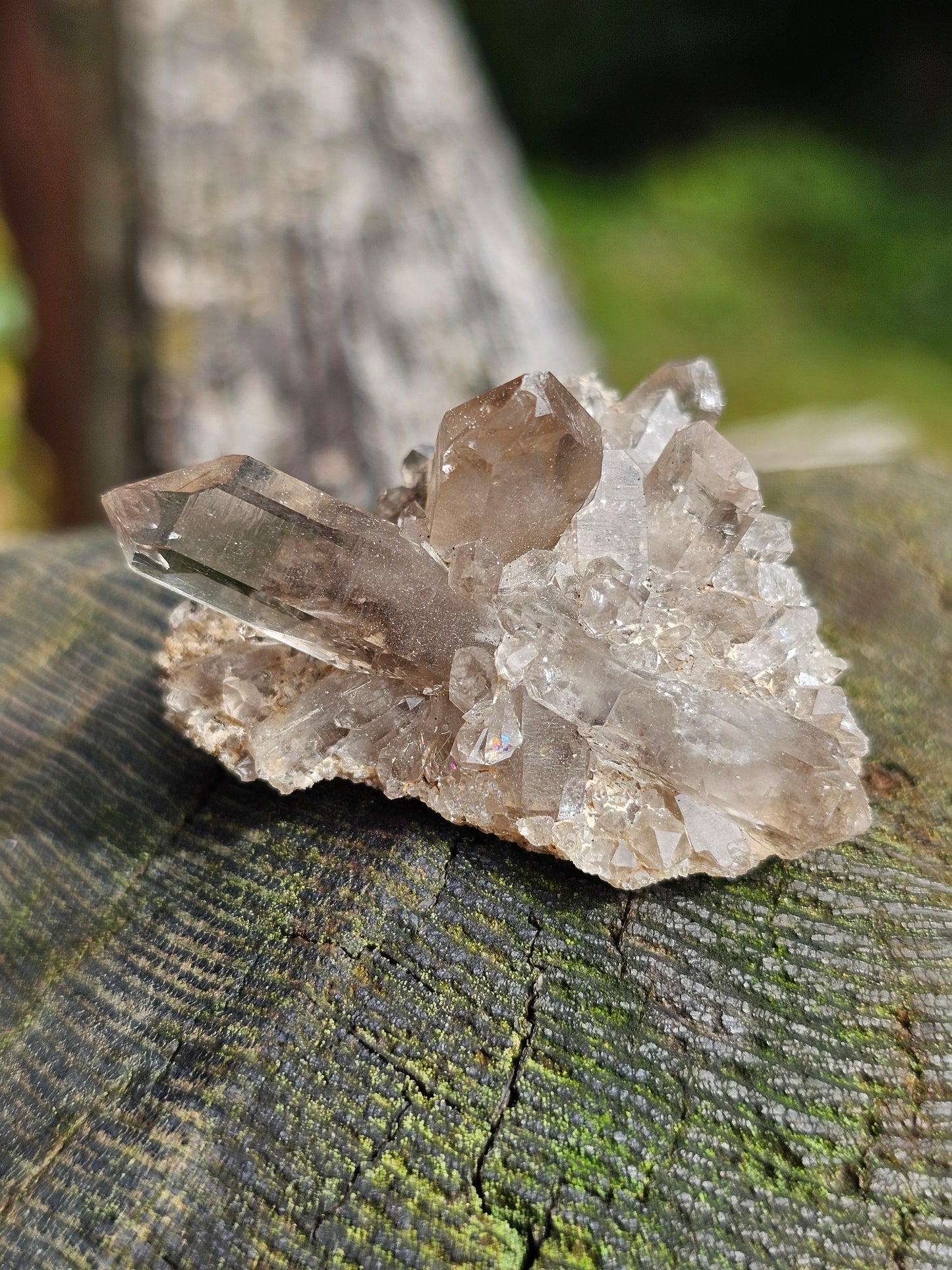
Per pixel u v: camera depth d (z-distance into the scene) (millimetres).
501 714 121
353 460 256
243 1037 114
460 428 122
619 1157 108
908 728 148
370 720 131
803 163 726
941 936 122
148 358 292
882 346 597
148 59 353
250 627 136
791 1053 114
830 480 198
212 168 334
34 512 417
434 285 329
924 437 505
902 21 778
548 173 802
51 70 331
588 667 120
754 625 131
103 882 132
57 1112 112
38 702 160
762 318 618
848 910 125
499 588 125
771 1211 105
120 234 329
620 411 151
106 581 181
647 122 841
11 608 178
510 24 807
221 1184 106
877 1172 107
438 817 133
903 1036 115
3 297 361
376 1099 111
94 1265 103
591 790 125
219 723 136
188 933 125
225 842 134
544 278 457
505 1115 110
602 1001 117
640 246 688
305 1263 102
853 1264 102
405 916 123
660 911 124
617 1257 102
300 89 366
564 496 123
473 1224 104
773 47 808
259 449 266
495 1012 116
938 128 750
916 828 134
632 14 794
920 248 655
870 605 168
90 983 122
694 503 132
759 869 129
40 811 142
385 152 370
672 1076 112
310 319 287
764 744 116
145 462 298
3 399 416
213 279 306
